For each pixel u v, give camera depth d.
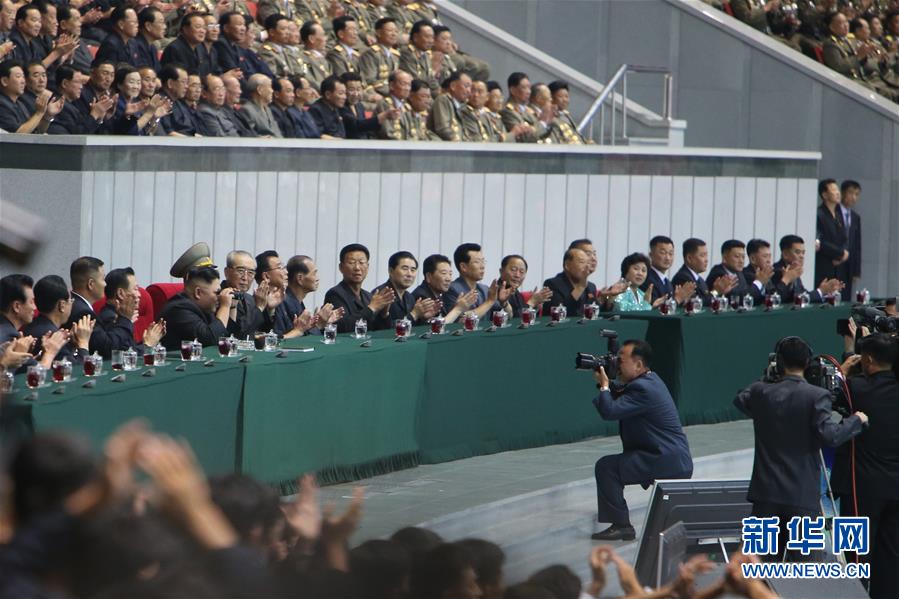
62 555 9.58
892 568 24.84
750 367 41.31
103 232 36.09
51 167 35.31
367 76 48.97
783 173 55.25
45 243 10.09
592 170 50.06
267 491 12.62
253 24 45.94
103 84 38.00
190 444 25.75
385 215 44.28
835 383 25.08
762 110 61.56
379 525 25.92
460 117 48.69
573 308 39.44
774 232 55.25
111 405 23.67
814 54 65.56
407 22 53.16
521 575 13.16
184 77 39.50
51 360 24.44
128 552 9.75
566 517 28.94
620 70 54.94
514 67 58.50
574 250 39.44
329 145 42.44
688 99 61.56
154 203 37.56
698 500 23.69
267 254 32.97
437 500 28.72
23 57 38.44
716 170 53.44
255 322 31.81
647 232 51.84
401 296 35.19
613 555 15.88
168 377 25.12
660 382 28.23
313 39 47.47
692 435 38.41
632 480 27.91
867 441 24.86
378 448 31.06
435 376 32.72
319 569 11.87
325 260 42.78
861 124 61.12
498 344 34.38
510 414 34.94
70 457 9.64
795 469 23.52
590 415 37.28
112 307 29.25
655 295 42.31
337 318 32.19
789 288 45.72
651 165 51.66
